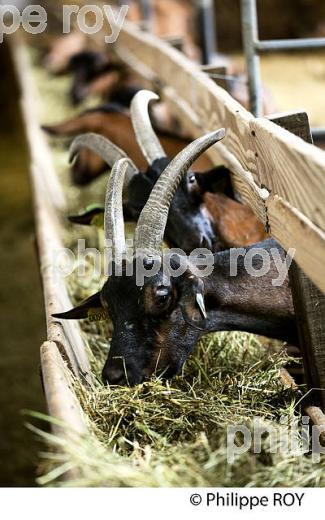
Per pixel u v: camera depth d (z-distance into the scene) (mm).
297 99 12492
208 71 7000
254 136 4348
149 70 9656
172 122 8430
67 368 4129
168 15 15242
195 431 3898
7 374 7707
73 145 5891
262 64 15500
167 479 3385
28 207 12609
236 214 5395
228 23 19531
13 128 17562
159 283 4039
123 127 7992
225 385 4359
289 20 19156
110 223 4254
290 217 3730
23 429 6777
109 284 4180
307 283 3893
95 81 12648
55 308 4797
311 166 3359
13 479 6105
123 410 3992
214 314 4336
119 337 4121
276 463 3469
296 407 4086
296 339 4500
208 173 5270
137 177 5398
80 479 3322
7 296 9531
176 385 4375
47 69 15602
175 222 5184
